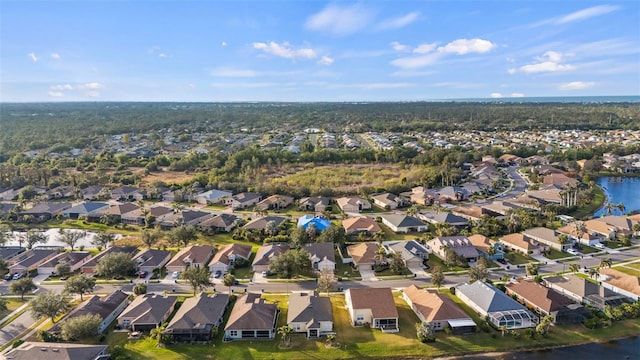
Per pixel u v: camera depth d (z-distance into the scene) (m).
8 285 85.38
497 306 68.38
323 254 92.06
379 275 86.88
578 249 99.25
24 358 55.44
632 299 72.94
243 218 129.62
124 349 61.22
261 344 62.44
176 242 104.94
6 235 109.50
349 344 62.12
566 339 62.91
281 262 85.06
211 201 147.62
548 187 155.25
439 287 80.69
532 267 84.69
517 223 110.44
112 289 82.44
